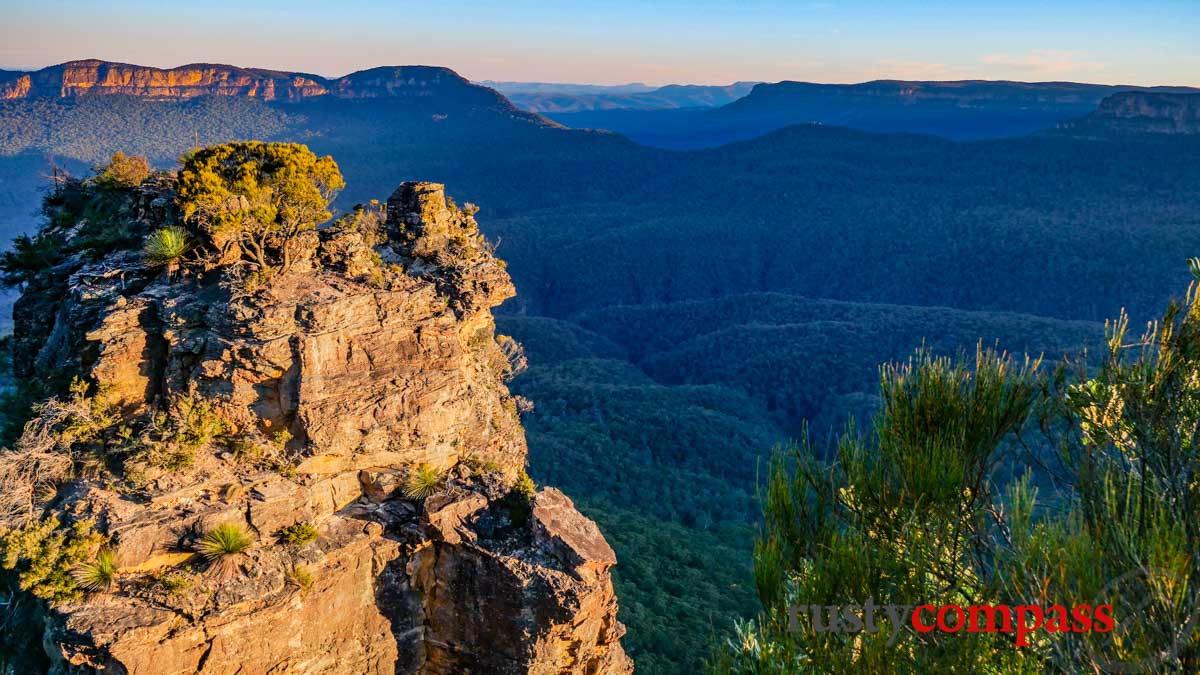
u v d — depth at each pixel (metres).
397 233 34.72
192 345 27.48
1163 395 11.40
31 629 26.69
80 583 23.25
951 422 12.09
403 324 29.28
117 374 27.66
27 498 24.77
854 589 11.36
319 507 27.12
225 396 27.22
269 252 30.12
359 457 28.05
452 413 29.66
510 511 29.19
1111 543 10.23
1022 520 10.79
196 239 30.20
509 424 33.62
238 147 36.59
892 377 13.09
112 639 22.23
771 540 12.50
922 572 11.30
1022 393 11.99
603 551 28.39
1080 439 11.86
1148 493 10.77
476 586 27.86
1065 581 9.91
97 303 29.89
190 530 24.61
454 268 32.41
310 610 25.50
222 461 26.42
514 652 27.73
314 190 36.50
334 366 27.94
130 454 25.91
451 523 28.00
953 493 11.55
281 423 27.75
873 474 12.27
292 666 25.27
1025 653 10.38
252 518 25.47
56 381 29.95
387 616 27.48
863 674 10.71
